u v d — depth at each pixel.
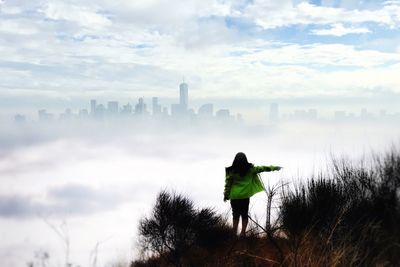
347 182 4.13
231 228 5.12
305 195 4.20
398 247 3.45
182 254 4.71
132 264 3.54
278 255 4.27
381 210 3.66
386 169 3.64
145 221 4.66
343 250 3.54
